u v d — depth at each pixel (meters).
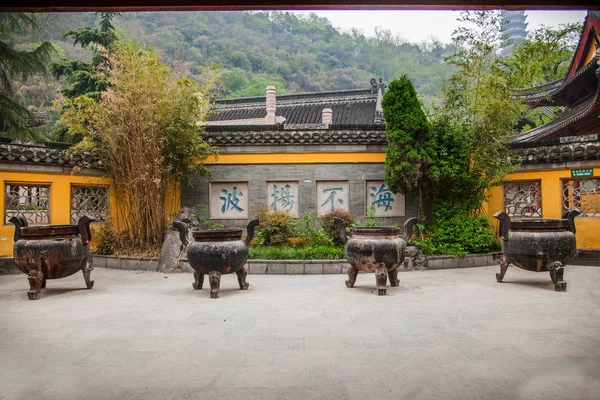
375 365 4.20
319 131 12.13
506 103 10.33
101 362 4.35
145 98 10.50
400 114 10.55
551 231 7.85
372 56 58.28
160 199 11.39
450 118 11.17
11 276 10.19
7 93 17.73
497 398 3.48
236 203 12.51
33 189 11.12
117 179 11.59
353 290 8.02
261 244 11.27
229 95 41.16
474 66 11.13
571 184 11.28
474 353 4.51
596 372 3.98
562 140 11.07
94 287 8.55
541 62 10.66
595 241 10.86
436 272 10.01
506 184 12.13
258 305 6.83
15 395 3.62
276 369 4.13
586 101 16.50
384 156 12.16
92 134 11.12
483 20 10.78
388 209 12.25
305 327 5.53
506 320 5.78
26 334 5.32
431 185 11.04
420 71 52.38
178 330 5.45
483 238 10.98
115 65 10.58
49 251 7.55
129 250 11.32
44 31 34.56
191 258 7.70
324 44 58.91
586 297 7.21
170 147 11.16
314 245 10.97
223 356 4.49
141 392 3.65
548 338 4.98
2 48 15.89
